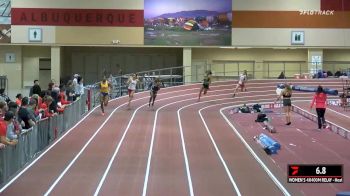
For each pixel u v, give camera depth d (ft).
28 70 122.93
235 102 101.86
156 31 120.67
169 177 40.93
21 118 44.14
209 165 45.96
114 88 102.58
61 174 41.34
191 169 44.19
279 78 122.52
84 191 36.01
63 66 126.21
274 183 38.96
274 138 60.95
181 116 81.10
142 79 108.88
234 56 128.06
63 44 119.14
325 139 60.59
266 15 122.52
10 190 35.70
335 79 118.42
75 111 70.90
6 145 36.68
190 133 64.80
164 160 48.06
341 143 57.88
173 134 63.77
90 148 53.36
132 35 120.26
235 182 39.29
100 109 85.20
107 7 119.75
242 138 60.90
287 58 128.26
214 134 64.18
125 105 91.45
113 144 56.18
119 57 128.57
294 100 104.58
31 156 45.06
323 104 68.23
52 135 54.85
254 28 122.31
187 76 121.19
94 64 128.26
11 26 118.01
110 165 45.42
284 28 123.03
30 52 122.72
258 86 114.62
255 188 37.32
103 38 119.96
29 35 118.11
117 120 74.59
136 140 59.11
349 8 123.75
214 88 111.65
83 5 119.34
